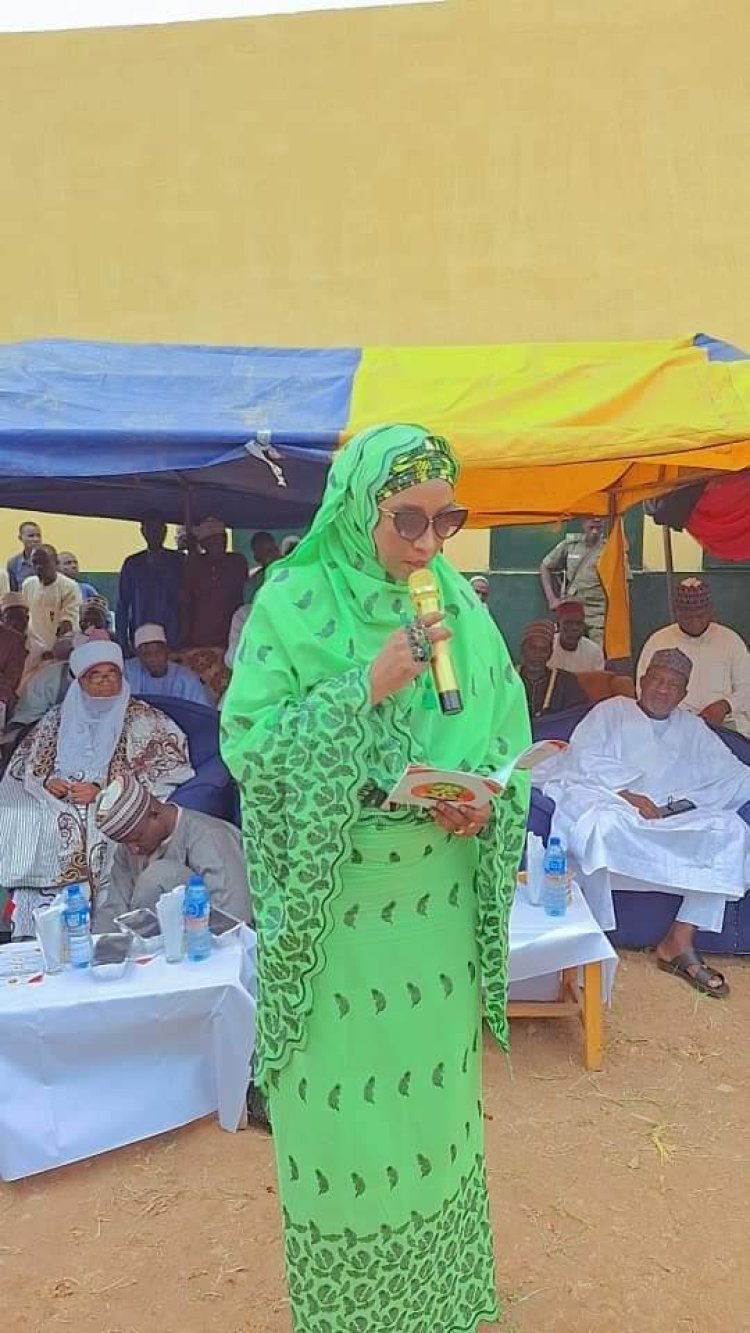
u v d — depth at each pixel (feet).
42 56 32.45
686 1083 12.28
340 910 6.22
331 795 5.87
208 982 10.84
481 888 6.80
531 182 30.63
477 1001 6.98
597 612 28.45
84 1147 10.64
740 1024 13.74
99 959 11.14
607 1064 12.70
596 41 30.09
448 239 31.12
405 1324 6.91
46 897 14.85
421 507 5.84
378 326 31.50
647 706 16.65
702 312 29.86
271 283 31.94
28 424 13.56
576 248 30.45
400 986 6.35
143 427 13.51
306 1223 6.71
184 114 32.12
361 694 5.80
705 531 24.27
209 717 18.85
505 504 24.88
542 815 15.72
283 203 31.83
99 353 18.31
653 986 14.76
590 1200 10.04
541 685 22.94
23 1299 8.91
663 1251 9.30
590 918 12.41
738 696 20.72
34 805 15.44
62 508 26.12
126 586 25.77
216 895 12.80
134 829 12.73
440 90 30.99
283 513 28.68
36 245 32.68
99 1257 9.41
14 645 20.04
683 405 14.28
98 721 16.35
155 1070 10.94
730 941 15.66
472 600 6.74
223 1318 8.62
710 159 29.73
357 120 31.45
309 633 6.14
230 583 25.57
